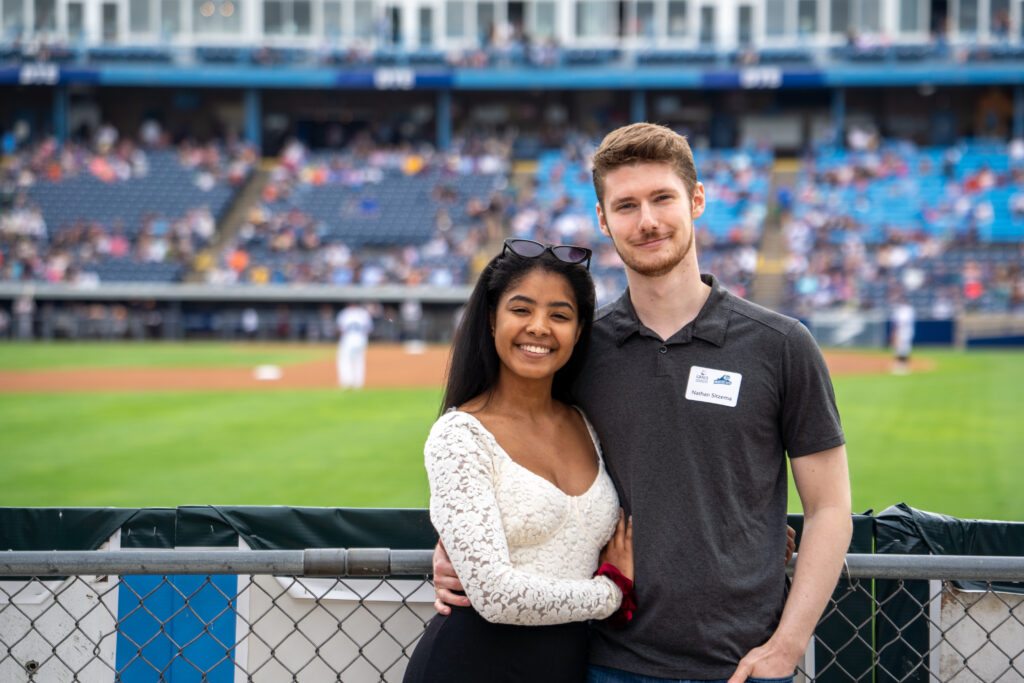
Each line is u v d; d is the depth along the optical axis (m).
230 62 38.34
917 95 38.06
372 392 18.27
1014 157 34.47
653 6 38.62
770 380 2.52
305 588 3.13
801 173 35.62
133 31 38.75
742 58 37.38
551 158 37.72
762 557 2.50
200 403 16.42
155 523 3.12
